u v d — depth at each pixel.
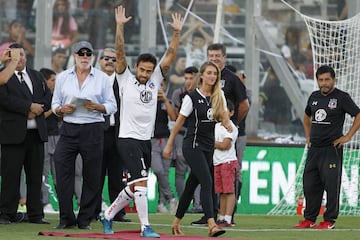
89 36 37.03
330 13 38.97
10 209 28.14
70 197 26.50
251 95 36.84
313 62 37.53
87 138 26.30
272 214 36.72
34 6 36.53
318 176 29.31
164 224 29.31
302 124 38.00
